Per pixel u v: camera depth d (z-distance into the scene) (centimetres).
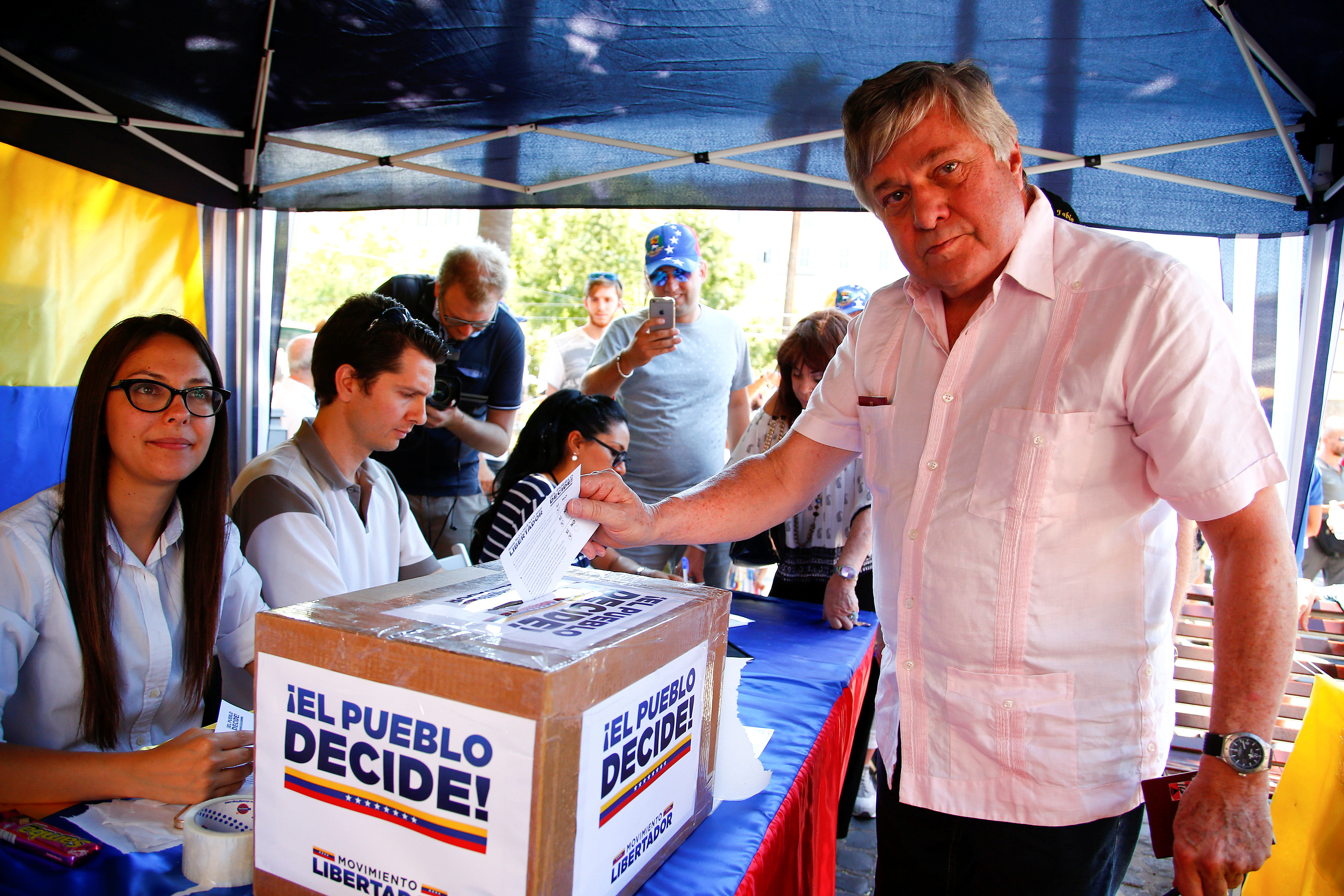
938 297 126
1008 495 111
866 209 130
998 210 112
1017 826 113
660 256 328
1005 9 222
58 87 267
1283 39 217
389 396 167
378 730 74
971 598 113
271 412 591
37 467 280
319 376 169
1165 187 294
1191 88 248
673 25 246
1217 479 99
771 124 304
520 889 69
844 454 144
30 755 98
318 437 169
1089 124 276
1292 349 282
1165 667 115
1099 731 110
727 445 379
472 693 70
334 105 309
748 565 276
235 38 267
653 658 84
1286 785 195
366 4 248
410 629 77
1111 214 308
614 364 315
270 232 355
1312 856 176
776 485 142
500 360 332
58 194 280
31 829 91
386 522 190
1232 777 97
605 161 330
